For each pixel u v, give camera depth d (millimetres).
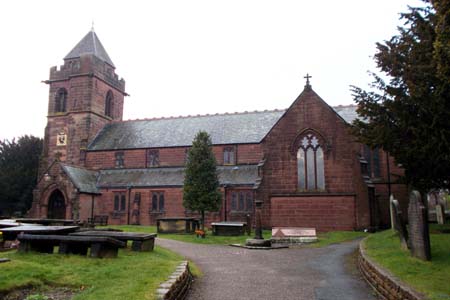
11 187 58906
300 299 11750
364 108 17719
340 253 21984
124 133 56781
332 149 36281
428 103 14391
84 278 11211
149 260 14969
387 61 17469
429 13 15070
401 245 16875
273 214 36594
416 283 10547
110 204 49219
